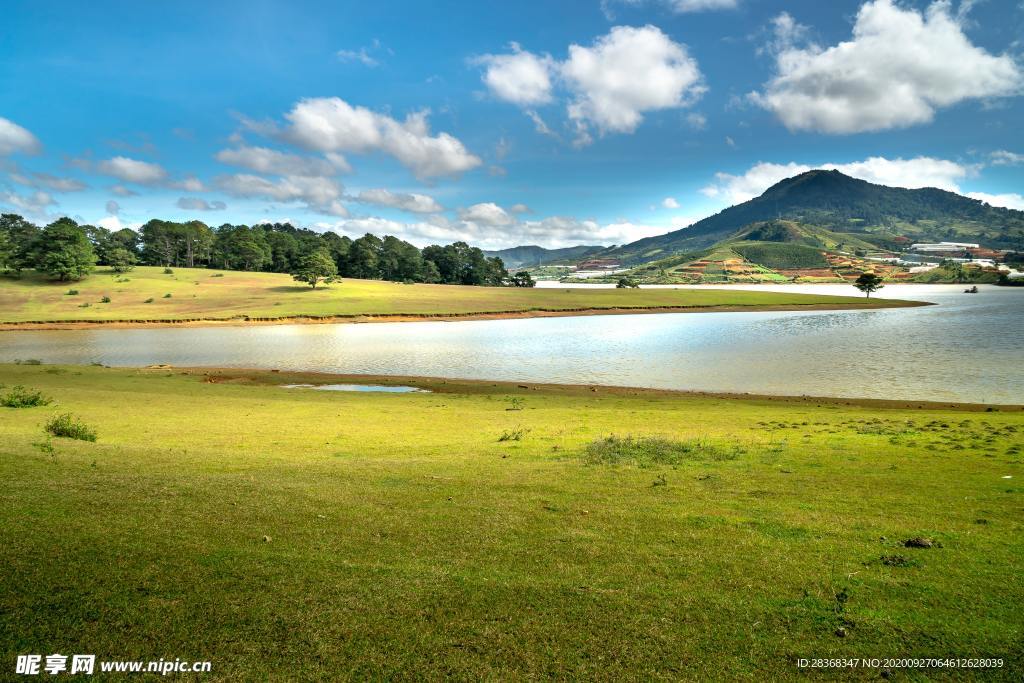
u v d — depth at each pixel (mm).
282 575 9594
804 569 10109
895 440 23562
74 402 34938
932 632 8039
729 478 17047
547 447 23094
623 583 9555
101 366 61000
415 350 78312
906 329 95875
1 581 8953
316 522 12289
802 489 15633
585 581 9602
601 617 8438
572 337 92062
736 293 192375
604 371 60281
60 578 9141
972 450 21031
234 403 37562
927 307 151125
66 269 150000
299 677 7020
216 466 18125
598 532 12000
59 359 72062
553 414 34156
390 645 7688
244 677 7000
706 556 10688
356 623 8195
